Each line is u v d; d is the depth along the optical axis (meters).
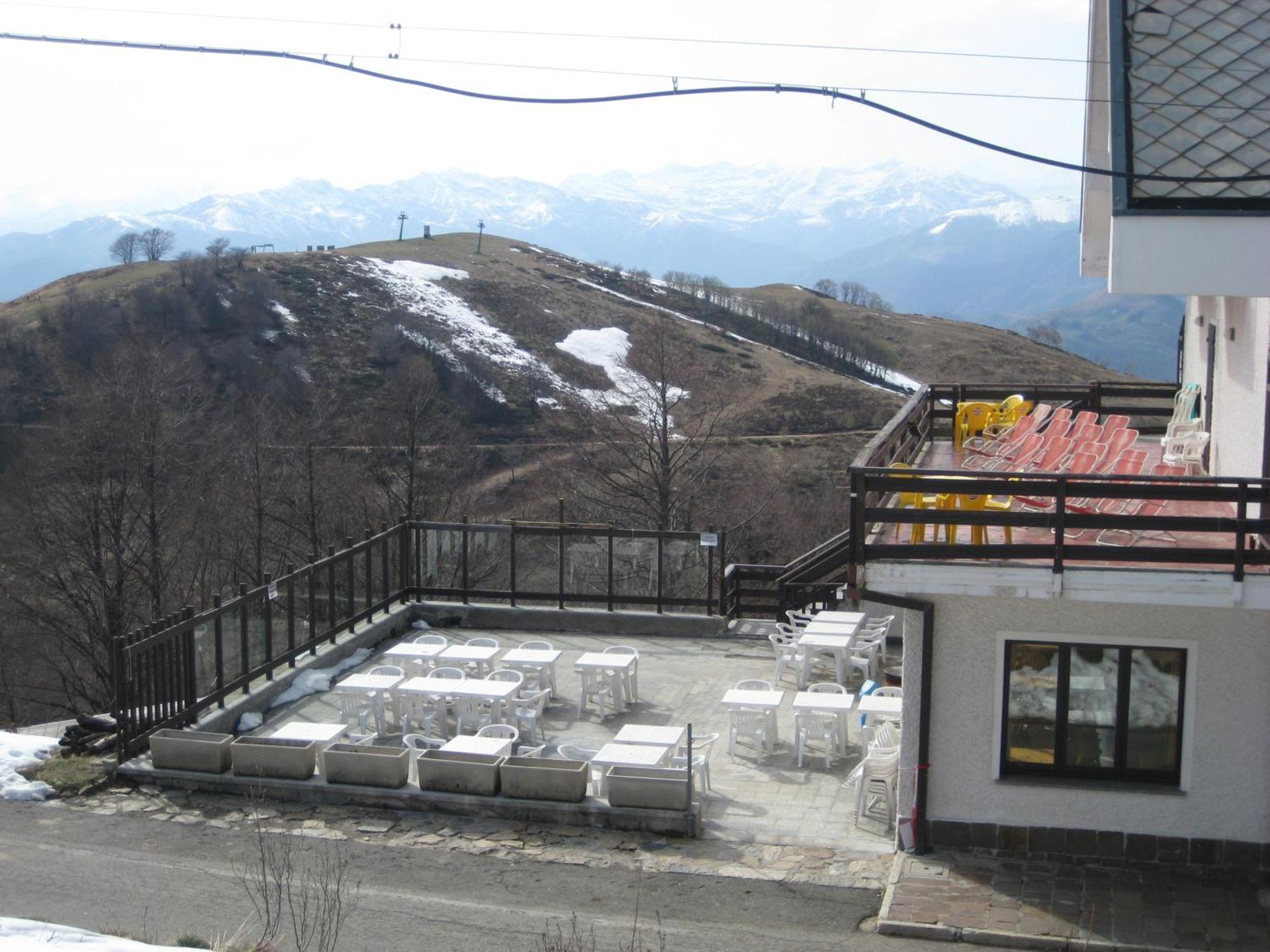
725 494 48.19
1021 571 10.20
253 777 12.91
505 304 107.75
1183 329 19.77
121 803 12.59
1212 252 9.49
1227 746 10.51
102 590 37.16
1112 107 10.39
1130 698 10.79
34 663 41.69
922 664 10.87
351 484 44.94
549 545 19.78
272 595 16.06
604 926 9.88
